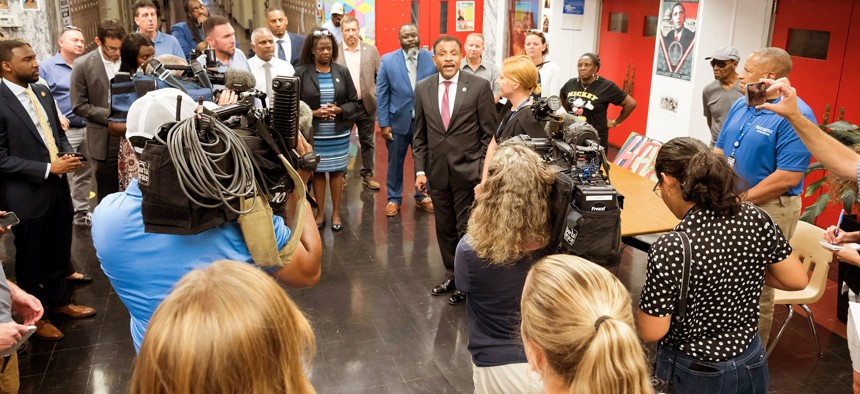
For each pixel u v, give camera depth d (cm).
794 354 383
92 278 465
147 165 152
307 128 388
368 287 462
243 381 100
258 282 106
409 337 399
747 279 218
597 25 845
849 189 325
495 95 611
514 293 221
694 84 650
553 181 219
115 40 475
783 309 434
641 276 486
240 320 100
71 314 412
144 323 174
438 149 430
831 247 265
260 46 554
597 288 137
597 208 212
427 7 906
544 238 220
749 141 343
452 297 440
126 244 166
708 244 212
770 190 335
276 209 184
